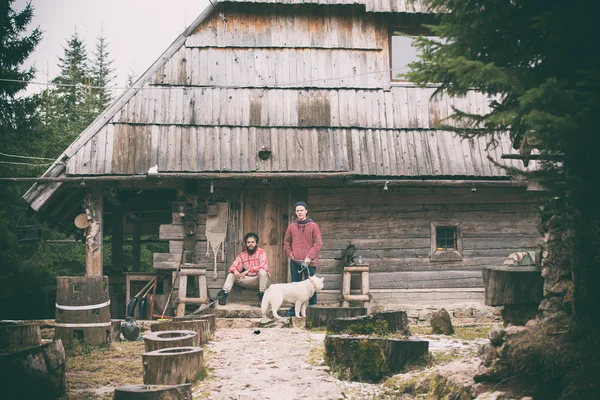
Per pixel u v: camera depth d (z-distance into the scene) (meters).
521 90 4.82
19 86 19.39
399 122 13.25
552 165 4.98
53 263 25.98
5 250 20.77
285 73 13.46
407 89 13.55
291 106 13.21
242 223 12.95
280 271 13.08
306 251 11.51
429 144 13.06
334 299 12.72
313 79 13.43
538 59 5.25
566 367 4.72
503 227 13.15
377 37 13.77
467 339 9.16
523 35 5.23
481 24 5.16
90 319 8.61
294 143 12.84
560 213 4.73
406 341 6.76
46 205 12.65
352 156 12.79
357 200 13.02
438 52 5.36
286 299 10.95
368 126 13.15
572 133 4.24
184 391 5.32
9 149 20.16
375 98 13.41
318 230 11.52
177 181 12.81
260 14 13.73
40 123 21.77
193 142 12.70
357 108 13.30
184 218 12.72
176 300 12.12
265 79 13.38
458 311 12.59
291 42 13.64
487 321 12.54
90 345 8.56
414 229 13.02
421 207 13.09
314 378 6.50
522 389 4.91
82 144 12.48
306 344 8.47
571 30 4.66
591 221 4.84
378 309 12.59
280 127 13.02
